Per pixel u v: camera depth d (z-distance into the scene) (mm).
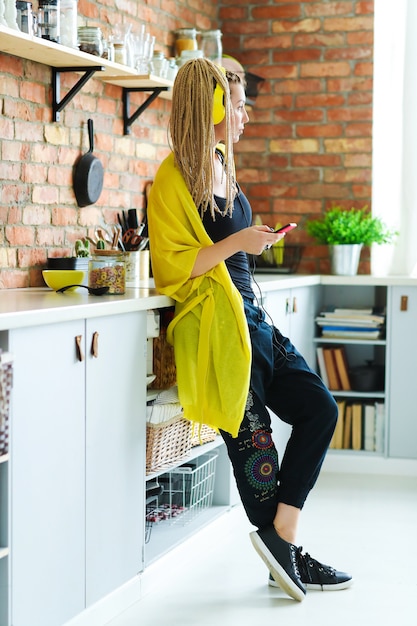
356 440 4699
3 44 2857
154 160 4176
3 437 2141
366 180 4863
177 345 2924
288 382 3031
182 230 2873
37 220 3266
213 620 2771
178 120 2893
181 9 4473
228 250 2826
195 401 2879
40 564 2338
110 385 2656
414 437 4586
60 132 3385
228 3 4992
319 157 4922
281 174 4984
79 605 2551
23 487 2246
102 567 2672
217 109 2865
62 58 3113
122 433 2746
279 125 4969
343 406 4723
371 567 3250
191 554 3303
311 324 4695
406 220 4742
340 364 4727
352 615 2826
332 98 4879
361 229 4629
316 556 3354
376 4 4770
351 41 4824
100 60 3213
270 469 2947
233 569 3215
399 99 4750
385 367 4773
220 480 3707
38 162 3256
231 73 3072
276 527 2945
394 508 4004
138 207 4039
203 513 3564
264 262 4812
